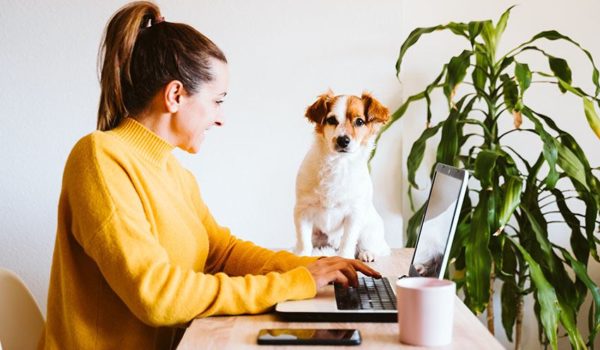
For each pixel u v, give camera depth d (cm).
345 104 172
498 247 188
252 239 226
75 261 109
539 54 235
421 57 233
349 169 168
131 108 116
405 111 221
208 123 119
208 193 225
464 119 205
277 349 88
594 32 233
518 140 236
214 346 89
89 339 109
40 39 217
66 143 221
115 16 116
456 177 109
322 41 220
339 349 87
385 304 105
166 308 98
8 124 220
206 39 118
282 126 223
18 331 122
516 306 214
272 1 219
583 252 202
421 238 129
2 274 123
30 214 222
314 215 175
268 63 221
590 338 196
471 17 234
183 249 117
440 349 86
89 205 101
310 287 109
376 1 219
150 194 111
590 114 194
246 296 104
